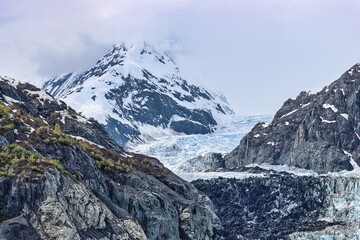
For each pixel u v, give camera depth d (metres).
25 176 187.00
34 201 185.38
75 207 194.38
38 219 183.88
